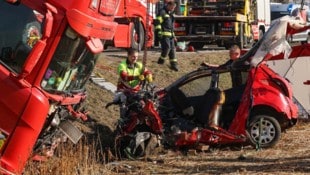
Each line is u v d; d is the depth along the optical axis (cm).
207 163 3231
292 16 3825
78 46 2742
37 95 2616
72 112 2966
